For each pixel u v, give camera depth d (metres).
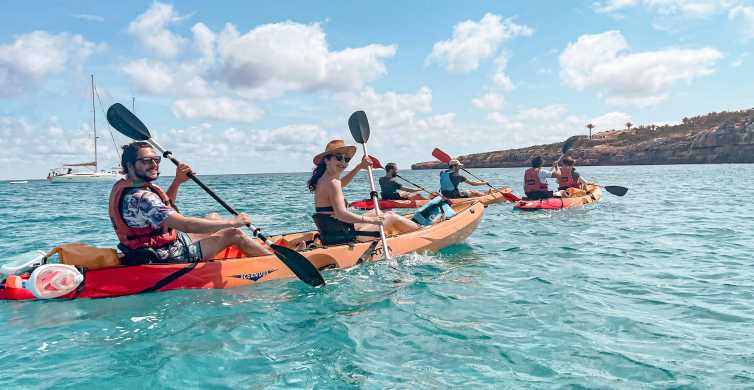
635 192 15.27
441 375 2.41
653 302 3.59
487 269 4.76
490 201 12.02
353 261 4.79
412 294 3.88
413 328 3.09
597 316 3.27
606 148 88.81
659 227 7.45
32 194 26.27
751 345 2.71
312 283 4.00
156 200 3.66
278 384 2.34
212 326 3.14
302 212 11.55
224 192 22.62
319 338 2.94
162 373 2.46
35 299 3.62
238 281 4.09
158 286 3.80
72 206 15.40
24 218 11.09
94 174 51.31
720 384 2.24
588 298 3.71
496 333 2.98
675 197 13.02
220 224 3.75
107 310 3.43
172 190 4.42
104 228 9.03
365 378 2.39
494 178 33.59
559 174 11.80
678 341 2.80
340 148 4.62
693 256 5.25
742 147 68.12
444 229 5.79
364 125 6.59
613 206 10.60
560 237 6.67
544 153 100.94
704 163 72.56
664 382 2.28
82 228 9.04
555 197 10.64
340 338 2.93
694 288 3.97
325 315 3.37
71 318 3.27
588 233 6.98
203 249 4.15
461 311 3.43
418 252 5.38
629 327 3.05
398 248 5.20
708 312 3.33
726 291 3.86
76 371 2.48
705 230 7.04
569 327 3.06
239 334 3.00
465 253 5.60
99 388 2.29
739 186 18.17
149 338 2.93
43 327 3.10
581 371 2.42
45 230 8.72
